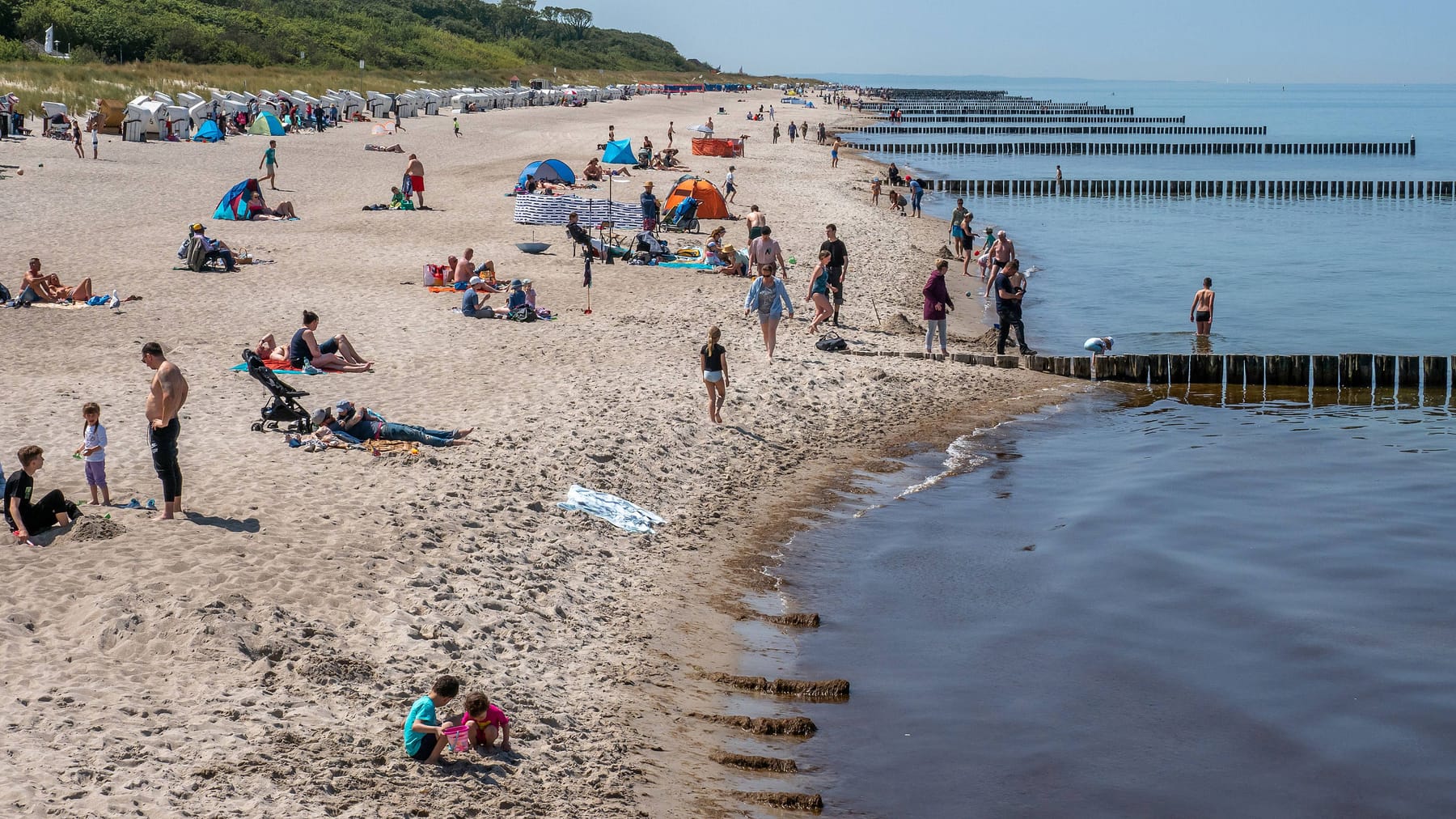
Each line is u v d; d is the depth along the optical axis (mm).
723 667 11117
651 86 147750
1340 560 14125
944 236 40938
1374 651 11695
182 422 16062
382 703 9430
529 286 24000
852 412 19766
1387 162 81562
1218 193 60406
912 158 81500
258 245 30672
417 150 58281
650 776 9070
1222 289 32750
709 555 13797
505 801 8391
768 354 21750
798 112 134375
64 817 7402
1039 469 17578
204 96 68000
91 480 12562
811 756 9672
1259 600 12938
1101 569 13781
